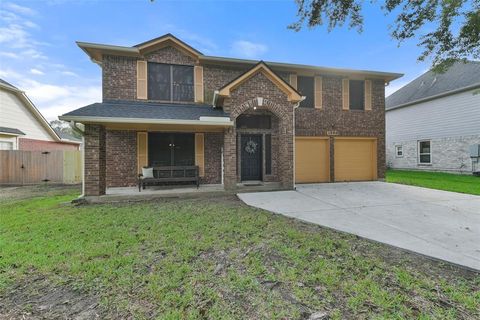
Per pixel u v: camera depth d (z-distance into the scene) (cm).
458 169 1503
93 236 452
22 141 1520
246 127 1117
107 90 991
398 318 232
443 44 662
